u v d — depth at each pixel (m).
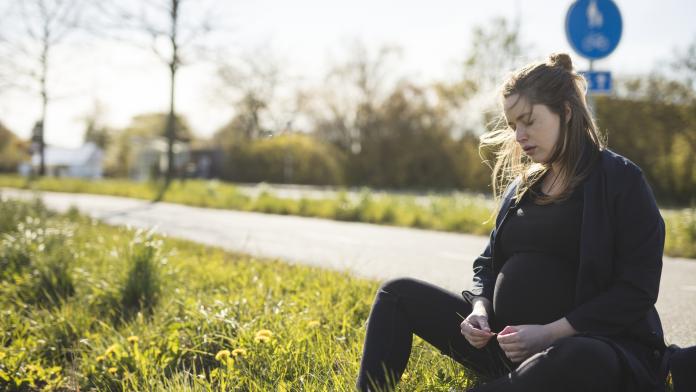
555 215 2.13
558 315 2.12
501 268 2.37
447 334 2.42
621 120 19.55
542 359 1.84
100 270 5.33
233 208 16.47
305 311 3.70
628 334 1.99
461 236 9.86
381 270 6.35
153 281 4.61
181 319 3.75
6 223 8.97
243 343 3.08
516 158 2.40
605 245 2.00
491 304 2.41
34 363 3.30
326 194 17.73
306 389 2.50
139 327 3.65
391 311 2.42
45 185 28.36
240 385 2.67
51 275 4.91
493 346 2.37
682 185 18.81
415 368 2.63
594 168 2.07
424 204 14.66
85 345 3.55
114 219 12.45
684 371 1.92
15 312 4.20
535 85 2.06
